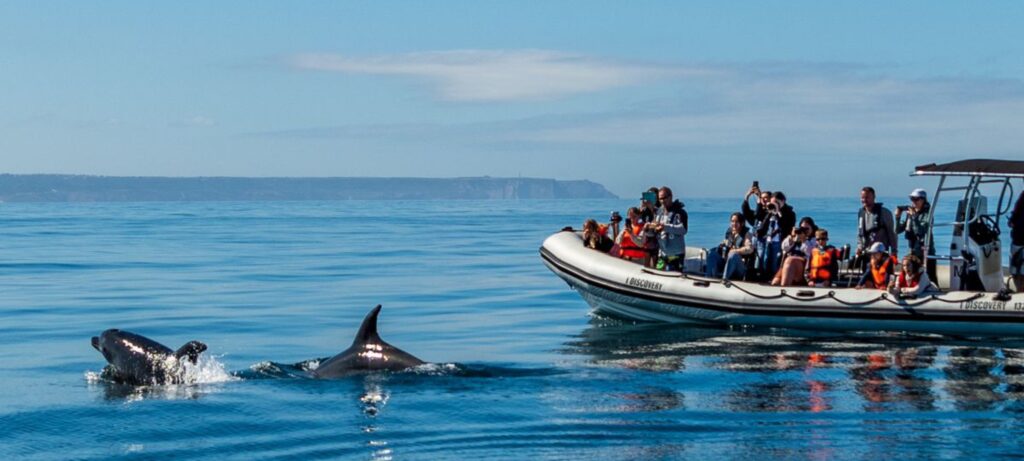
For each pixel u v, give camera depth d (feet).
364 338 66.18
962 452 47.62
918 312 82.07
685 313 88.74
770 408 56.59
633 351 76.64
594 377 65.26
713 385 62.95
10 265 171.63
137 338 64.85
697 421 53.78
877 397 59.41
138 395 59.82
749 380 64.54
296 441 50.60
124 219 520.42
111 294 122.52
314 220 513.86
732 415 54.95
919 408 56.44
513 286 133.08
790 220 90.43
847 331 84.12
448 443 50.11
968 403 57.62
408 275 151.12
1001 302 81.05
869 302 83.15
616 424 53.26
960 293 82.48
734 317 86.58
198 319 98.02
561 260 96.37
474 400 58.23
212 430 52.60
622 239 95.86
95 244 248.73
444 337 86.02
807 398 59.16
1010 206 83.51
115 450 49.62
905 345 78.38
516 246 239.71
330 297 119.03
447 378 63.57
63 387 62.75
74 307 108.58
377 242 262.26
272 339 85.46
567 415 55.06
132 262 179.83
